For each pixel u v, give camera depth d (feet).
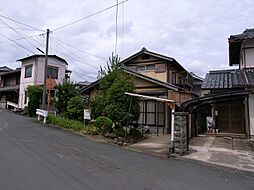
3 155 23.73
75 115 54.49
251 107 42.50
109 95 41.93
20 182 16.44
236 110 47.93
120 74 44.39
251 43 48.85
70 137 39.42
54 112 65.41
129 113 40.60
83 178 18.20
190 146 35.76
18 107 92.79
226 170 23.66
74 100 54.70
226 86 43.11
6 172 18.49
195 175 21.09
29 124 53.16
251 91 38.45
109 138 40.47
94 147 32.22
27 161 22.04
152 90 50.57
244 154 30.37
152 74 63.57
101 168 21.58
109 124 41.42
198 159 27.53
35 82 87.71
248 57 48.78
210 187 17.93
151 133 49.83
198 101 38.60
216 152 31.50
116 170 21.22
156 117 51.39
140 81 52.11
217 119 49.08
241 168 24.00
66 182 16.97
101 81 46.29
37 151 26.68
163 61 62.59
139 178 19.17
